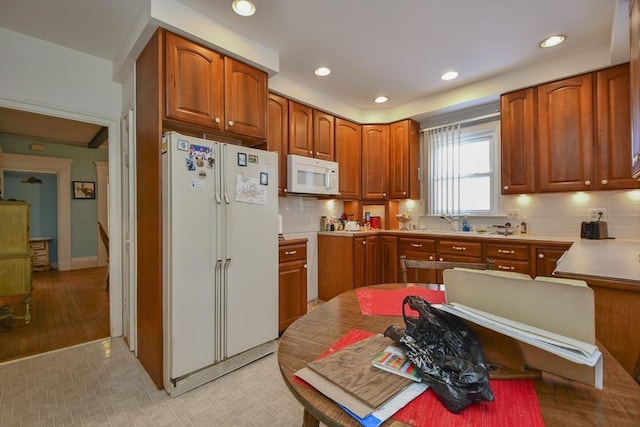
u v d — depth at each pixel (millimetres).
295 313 2867
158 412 1716
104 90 2605
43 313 3287
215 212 2029
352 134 3828
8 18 2041
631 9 1677
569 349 655
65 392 1897
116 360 2291
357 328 1069
